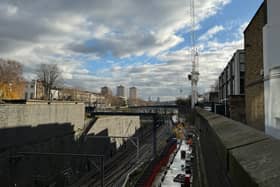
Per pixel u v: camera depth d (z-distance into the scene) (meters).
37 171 34.47
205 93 129.00
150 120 118.12
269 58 15.52
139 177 28.92
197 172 13.22
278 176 1.63
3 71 77.69
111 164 52.09
